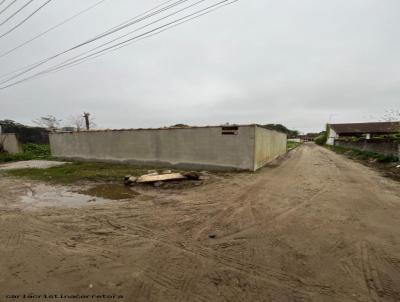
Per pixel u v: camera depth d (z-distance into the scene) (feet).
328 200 21.33
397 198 21.80
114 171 39.55
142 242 13.33
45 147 84.43
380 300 8.54
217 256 11.69
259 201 21.17
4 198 23.32
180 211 18.66
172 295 8.89
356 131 148.05
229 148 38.32
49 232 14.93
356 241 13.15
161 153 44.70
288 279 9.78
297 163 49.73
